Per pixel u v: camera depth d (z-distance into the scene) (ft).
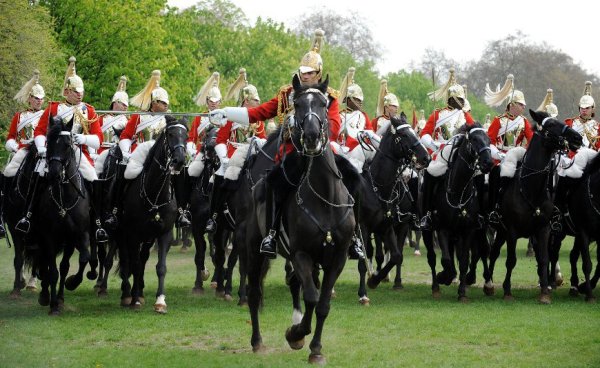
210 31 188.24
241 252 39.70
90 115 48.19
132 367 34.09
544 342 38.73
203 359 35.32
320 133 31.37
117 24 122.62
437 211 52.11
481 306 49.49
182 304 50.24
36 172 46.19
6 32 99.30
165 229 47.24
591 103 56.03
